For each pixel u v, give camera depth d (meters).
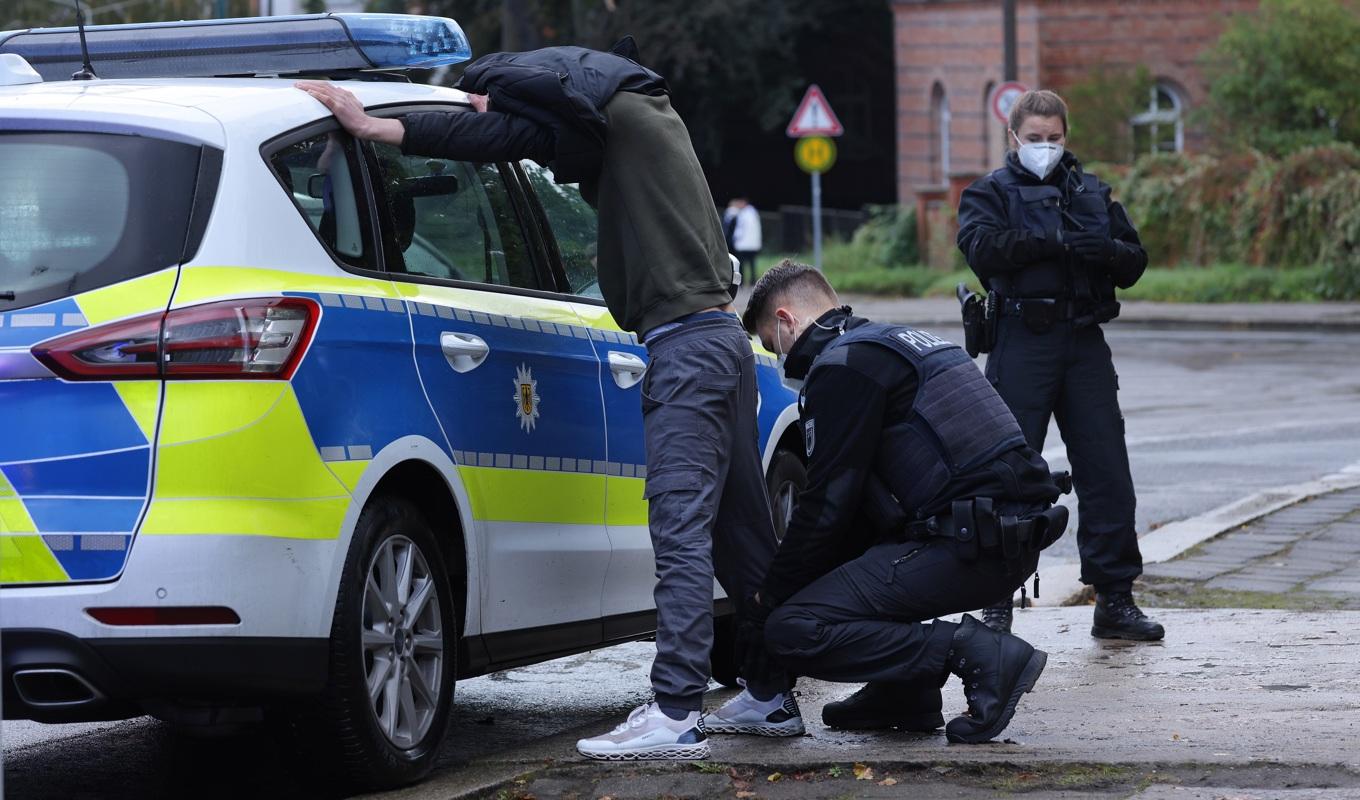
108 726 22.11
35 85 17.48
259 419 15.67
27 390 15.46
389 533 17.05
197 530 15.24
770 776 17.27
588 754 17.91
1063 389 25.08
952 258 119.31
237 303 15.74
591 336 20.70
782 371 19.77
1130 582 25.08
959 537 18.27
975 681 18.45
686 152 18.70
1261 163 103.12
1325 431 51.41
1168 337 84.88
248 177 16.42
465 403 18.20
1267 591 28.92
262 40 19.48
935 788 16.61
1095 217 24.77
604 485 20.70
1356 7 110.06
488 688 24.55
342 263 17.20
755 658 19.45
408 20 19.48
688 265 18.42
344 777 16.86
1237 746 17.61
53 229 15.94
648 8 155.62
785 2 165.62
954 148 146.25
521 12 80.06
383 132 17.75
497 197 20.14
